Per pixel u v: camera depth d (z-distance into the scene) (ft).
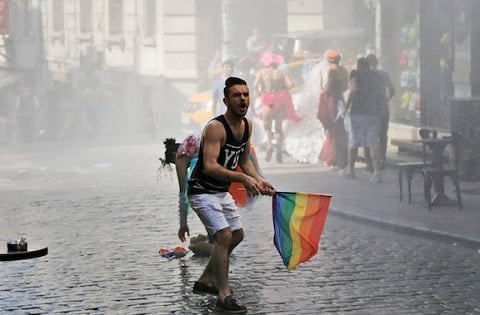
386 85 124.06
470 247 79.92
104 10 277.03
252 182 59.52
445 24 134.41
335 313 59.36
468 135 113.50
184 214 70.33
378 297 63.31
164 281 68.54
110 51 273.95
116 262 75.36
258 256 77.30
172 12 238.68
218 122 60.54
